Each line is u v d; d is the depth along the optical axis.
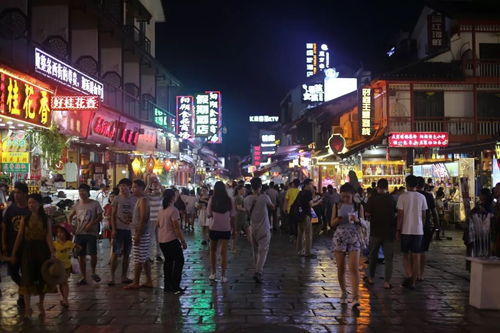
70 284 9.23
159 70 26.14
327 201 19.14
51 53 12.91
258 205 9.52
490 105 24.03
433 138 21.86
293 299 7.98
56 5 15.66
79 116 15.32
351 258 7.60
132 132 20.53
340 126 29.62
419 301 7.87
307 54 42.31
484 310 7.32
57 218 10.74
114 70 20.55
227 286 9.01
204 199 15.72
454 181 20.44
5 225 7.90
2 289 8.94
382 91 24.14
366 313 7.14
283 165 39.78
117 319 6.82
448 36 24.97
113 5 21.08
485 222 9.73
